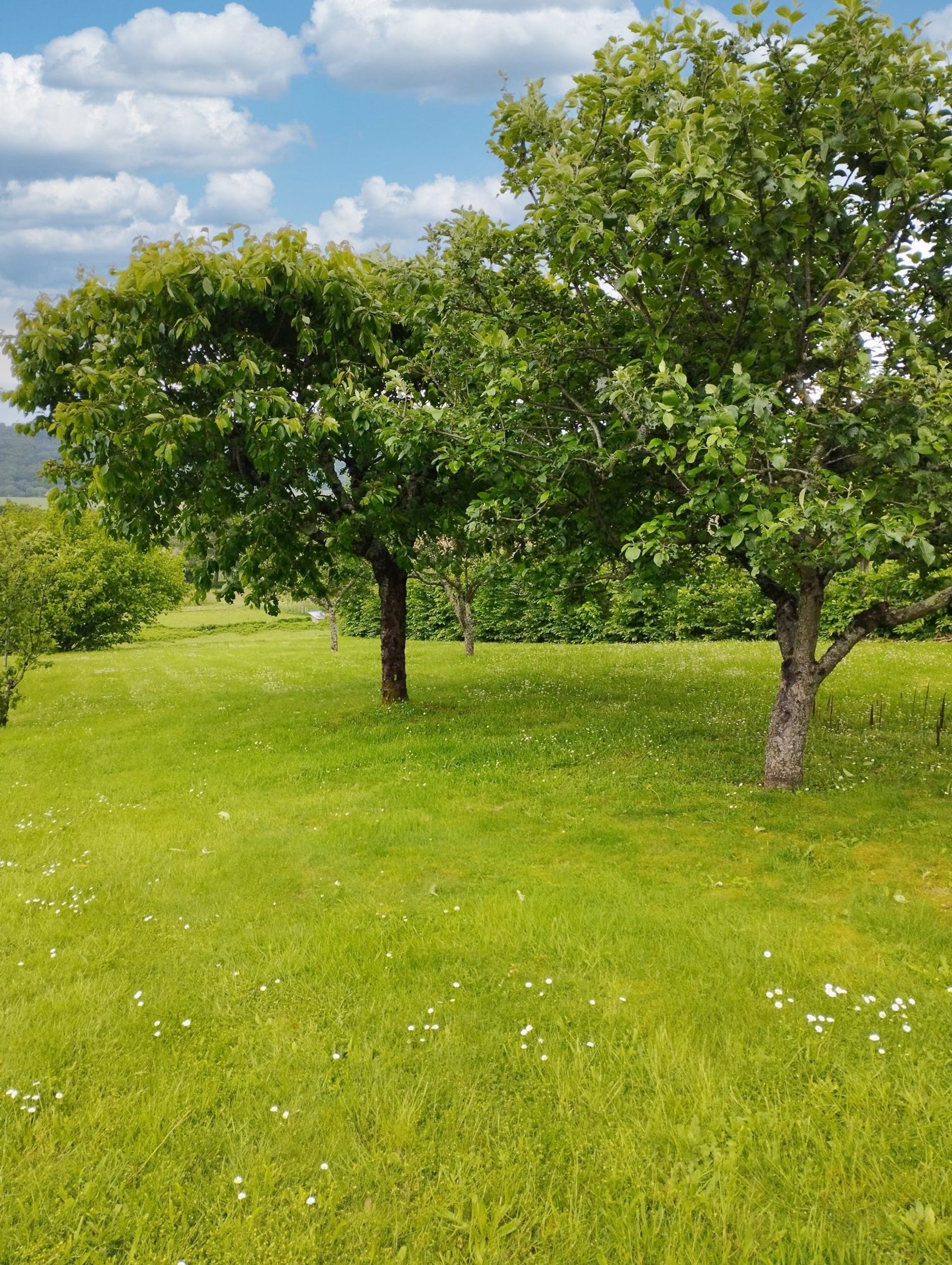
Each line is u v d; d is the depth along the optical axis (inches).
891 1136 153.2
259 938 246.7
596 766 412.8
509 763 431.2
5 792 449.1
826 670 354.3
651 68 317.7
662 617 1098.7
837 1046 179.9
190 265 469.4
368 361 535.8
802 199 262.7
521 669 798.5
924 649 787.4
